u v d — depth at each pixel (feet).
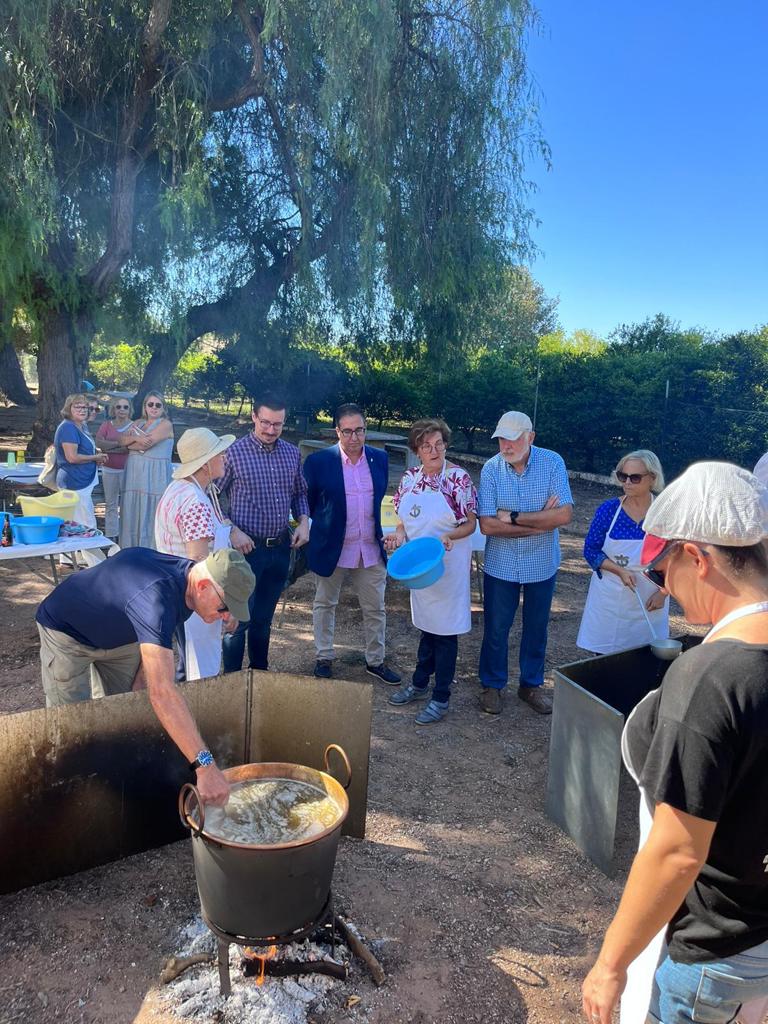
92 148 37.83
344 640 18.17
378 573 15.39
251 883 6.43
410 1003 7.35
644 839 4.73
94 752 8.79
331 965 7.45
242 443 13.58
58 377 41.01
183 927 8.24
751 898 4.33
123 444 22.41
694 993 4.54
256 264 49.88
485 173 41.81
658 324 60.80
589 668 11.09
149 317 44.91
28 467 25.22
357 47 34.30
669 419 41.68
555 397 48.01
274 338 51.21
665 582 4.74
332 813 7.52
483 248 43.24
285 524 13.93
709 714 3.92
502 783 11.99
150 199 40.37
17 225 32.27
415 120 39.75
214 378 69.15
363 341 51.13
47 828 8.67
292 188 42.68
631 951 4.28
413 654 17.65
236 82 41.24
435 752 12.89
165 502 11.06
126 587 8.23
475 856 10.01
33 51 30.42
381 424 63.26
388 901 8.91
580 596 23.31
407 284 43.21
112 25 35.45
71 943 7.96
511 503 13.39
